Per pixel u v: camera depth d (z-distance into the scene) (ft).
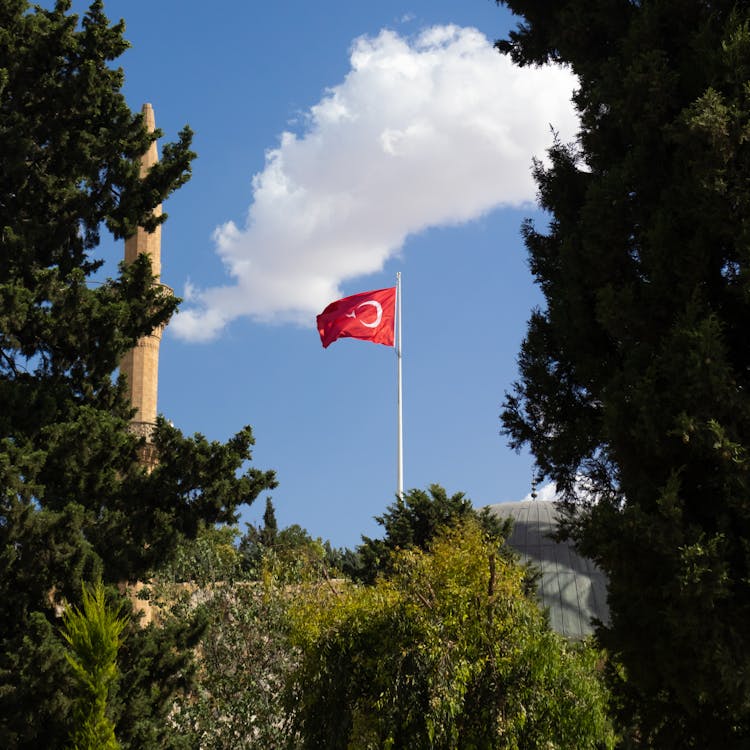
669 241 36.76
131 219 64.54
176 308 63.46
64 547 51.11
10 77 62.75
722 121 34.17
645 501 34.73
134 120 65.82
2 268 59.36
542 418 45.37
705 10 39.06
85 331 59.16
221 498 58.23
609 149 42.37
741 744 33.55
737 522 33.68
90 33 64.39
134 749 51.39
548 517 169.68
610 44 44.11
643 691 36.14
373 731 54.34
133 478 58.44
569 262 41.39
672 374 34.27
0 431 53.47
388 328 109.29
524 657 53.98
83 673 46.50
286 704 61.41
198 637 56.54
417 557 59.93
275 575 73.67
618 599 36.27
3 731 46.83
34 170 63.05
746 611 31.94
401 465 116.98
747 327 36.70
